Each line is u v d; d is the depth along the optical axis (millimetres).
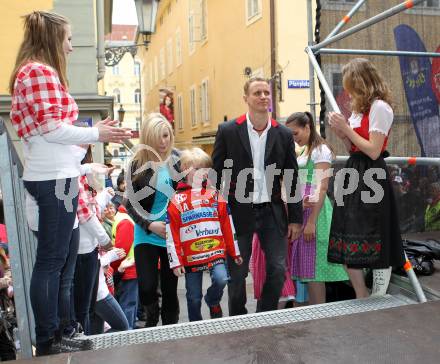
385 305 2918
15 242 2248
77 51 7871
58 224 2238
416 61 4641
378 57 4508
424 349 2150
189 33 23375
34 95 2129
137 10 9727
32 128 2174
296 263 4004
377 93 2982
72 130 2166
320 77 3625
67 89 2352
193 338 2268
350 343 2215
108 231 4602
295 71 12898
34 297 2223
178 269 3283
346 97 4457
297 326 2402
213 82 19609
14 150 2363
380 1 4492
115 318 3668
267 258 3578
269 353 2121
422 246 3508
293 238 3609
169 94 27156
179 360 2062
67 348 2355
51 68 2215
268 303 3598
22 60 2244
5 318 3234
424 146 4672
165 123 3436
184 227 3361
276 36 12859
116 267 4516
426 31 4672
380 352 2125
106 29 17547
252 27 14883
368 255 2930
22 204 2422
